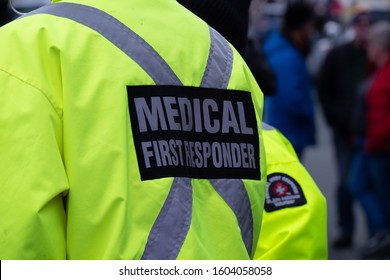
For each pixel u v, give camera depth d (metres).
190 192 4.80
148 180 4.63
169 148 4.75
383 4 48.12
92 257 4.52
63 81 4.56
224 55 5.21
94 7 4.80
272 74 12.14
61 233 4.51
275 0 30.55
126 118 4.63
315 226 6.40
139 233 4.56
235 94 5.17
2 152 4.46
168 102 4.81
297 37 16.86
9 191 4.42
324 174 27.23
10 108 4.49
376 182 17.80
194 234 4.70
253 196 5.16
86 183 4.50
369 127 17.61
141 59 4.77
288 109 16.80
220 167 5.01
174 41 4.95
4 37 4.64
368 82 17.89
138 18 4.87
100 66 4.65
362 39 19.16
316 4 49.47
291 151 6.89
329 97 19.34
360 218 22.20
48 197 4.41
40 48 4.60
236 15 6.14
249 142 5.19
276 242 6.25
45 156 4.45
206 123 4.99
